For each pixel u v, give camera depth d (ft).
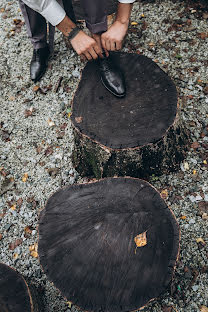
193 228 7.47
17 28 12.16
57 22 6.79
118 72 7.36
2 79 10.95
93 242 5.44
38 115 9.98
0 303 5.53
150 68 7.60
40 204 8.43
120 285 5.26
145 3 11.93
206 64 10.12
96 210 5.76
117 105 7.16
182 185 8.08
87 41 6.97
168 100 7.06
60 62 10.84
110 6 9.55
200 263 7.00
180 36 10.87
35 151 9.32
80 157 7.94
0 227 8.23
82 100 7.38
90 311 5.19
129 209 5.71
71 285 5.36
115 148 6.73
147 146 6.84
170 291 6.72
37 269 7.47
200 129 8.89
